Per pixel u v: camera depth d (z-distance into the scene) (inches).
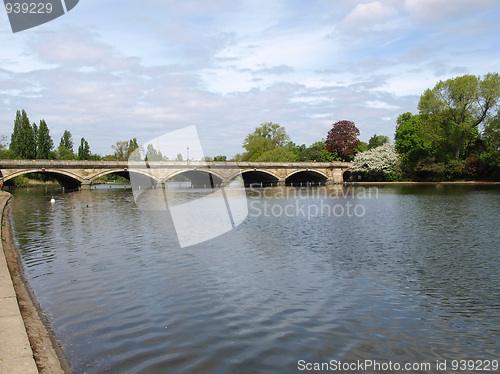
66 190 3818.9
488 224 1289.4
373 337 464.4
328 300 585.9
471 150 4013.3
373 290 634.8
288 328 484.7
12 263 788.6
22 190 3801.7
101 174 3631.9
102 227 1258.0
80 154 6176.2
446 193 2655.0
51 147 5290.4
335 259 836.6
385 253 894.4
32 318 482.3
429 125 3720.5
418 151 4249.5
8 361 300.4
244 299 586.9
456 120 3627.0
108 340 448.1
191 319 510.3
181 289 631.2
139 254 870.4
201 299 585.6
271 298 592.7
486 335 475.2
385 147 4731.8
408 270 752.3
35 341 406.6
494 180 3690.9
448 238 1066.1
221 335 463.2
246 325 492.1
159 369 385.1
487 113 3540.8
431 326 498.6
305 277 703.1
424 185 3831.2
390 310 549.6
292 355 417.4
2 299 452.1
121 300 581.0
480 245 972.6
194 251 900.0
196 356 411.8
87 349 425.4
